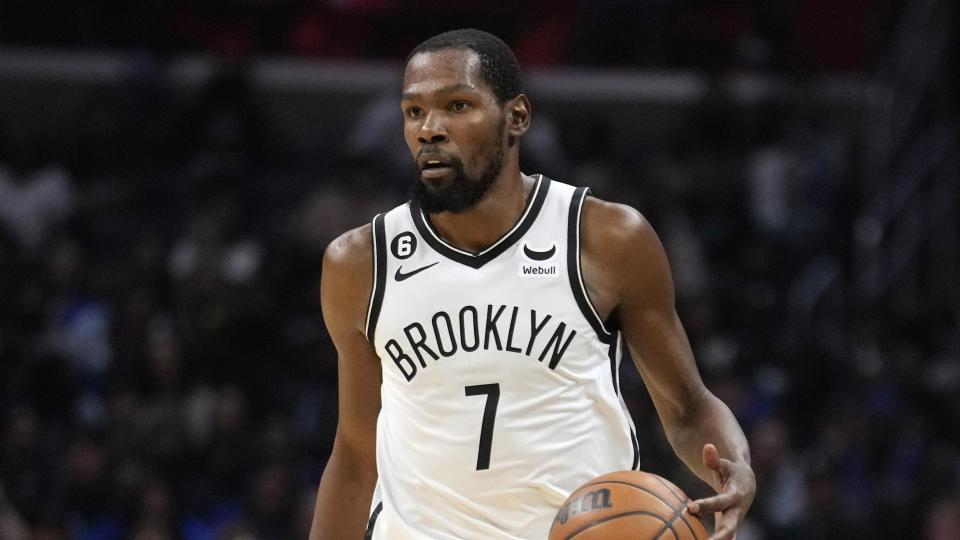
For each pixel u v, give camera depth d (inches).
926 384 1358.3
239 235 1471.5
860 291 1524.4
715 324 1408.7
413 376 470.0
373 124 1557.6
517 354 460.4
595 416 471.2
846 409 1321.4
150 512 1205.1
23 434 1245.7
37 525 1200.2
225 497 1240.2
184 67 1711.4
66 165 1619.1
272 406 1321.4
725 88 1632.6
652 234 474.0
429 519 474.3
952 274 1537.9
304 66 1770.4
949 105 1635.1
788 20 1787.6
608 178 1493.6
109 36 1807.3
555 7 1887.3
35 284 1387.8
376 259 476.7
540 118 1568.7
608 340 476.7
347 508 521.0
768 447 1217.4
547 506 465.4
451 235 471.8
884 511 1203.2
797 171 1576.0
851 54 1881.2
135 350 1325.0
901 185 1610.5
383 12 1870.1
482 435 460.8
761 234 1542.8
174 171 1567.4
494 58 461.1
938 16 1690.5
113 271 1429.6
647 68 1828.2
